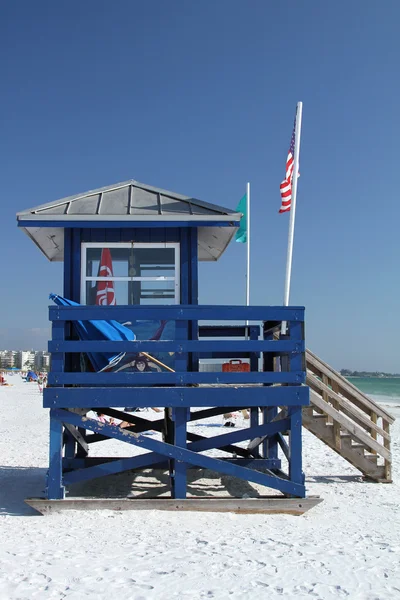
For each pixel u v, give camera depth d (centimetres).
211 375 711
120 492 839
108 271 800
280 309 726
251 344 721
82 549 564
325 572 512
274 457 923
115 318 705
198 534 622
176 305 712
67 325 765
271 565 526
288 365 759
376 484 994
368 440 1001
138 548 570
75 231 799
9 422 2147
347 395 1033
